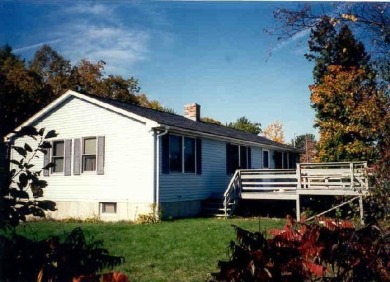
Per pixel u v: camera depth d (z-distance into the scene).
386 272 3.98
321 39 7.48
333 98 23.47
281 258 3.33
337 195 16.09
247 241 3.40
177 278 6.43
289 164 29.89
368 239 4.04
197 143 18.39
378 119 6.25
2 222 2.52
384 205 5.32
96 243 2.91
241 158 22.41
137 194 15.46
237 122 55.44
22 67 32.44
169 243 9.56
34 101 31.67
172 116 20.88
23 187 2.60
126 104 18.72
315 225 4.12
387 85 7.04
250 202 19.36
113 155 16.19
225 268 3.22
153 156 15.22
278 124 53.81
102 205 16.36
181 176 16.97
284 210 19.20
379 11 6.79
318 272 3.39
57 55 39.00
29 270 2.57
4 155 2.58
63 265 2.60
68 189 17.08
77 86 40.06
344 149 23.70
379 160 5.72
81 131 17.08
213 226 12.62
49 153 17.55
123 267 7.14
